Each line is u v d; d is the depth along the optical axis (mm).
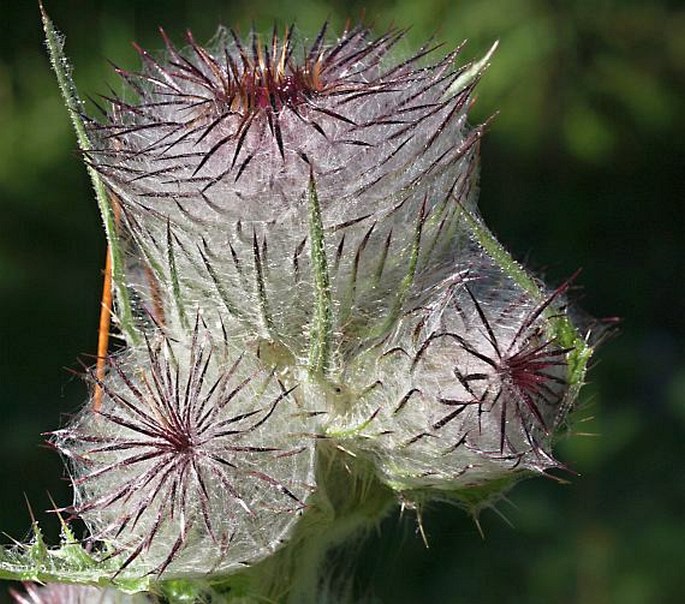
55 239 504
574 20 528
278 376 270
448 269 276
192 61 295
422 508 278
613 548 422
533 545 430
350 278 270
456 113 274
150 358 268
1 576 260
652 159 573
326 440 270
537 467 267
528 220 553
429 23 502
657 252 568
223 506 262
